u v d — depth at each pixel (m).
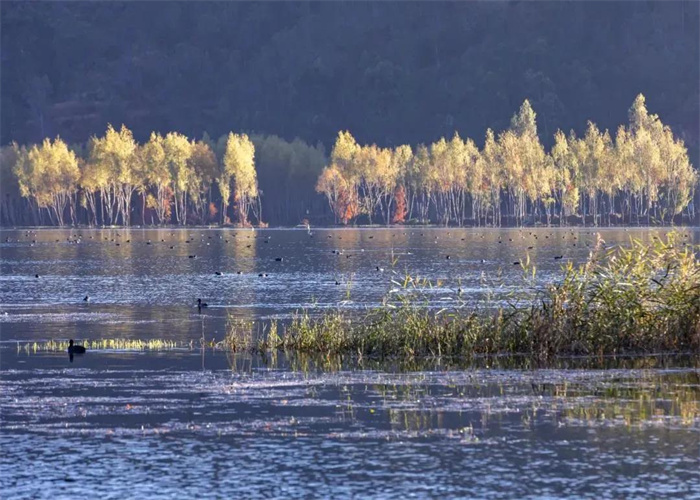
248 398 91.38
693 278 116.50
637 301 115.44
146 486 66.19
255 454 73.06
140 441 76.56
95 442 76.31
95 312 171.00
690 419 82.06
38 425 81.38
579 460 71.19
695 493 64.38
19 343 129.50
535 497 63.94
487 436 77.50
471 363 108.44
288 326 146.12
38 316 164.75
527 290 192.75
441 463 70.75
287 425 81.19
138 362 111.50
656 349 113.69
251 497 64.19
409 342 115.06
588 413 84.50
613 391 93.06
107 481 67.19
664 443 75.06
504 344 114.56
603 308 115.06
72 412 85.88
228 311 170.62
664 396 90.81
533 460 71.25
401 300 122.25
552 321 113.81
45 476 68.25
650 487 65.50
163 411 86.06
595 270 117.06
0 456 72.69
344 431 79.25
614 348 112.88
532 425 80.56
